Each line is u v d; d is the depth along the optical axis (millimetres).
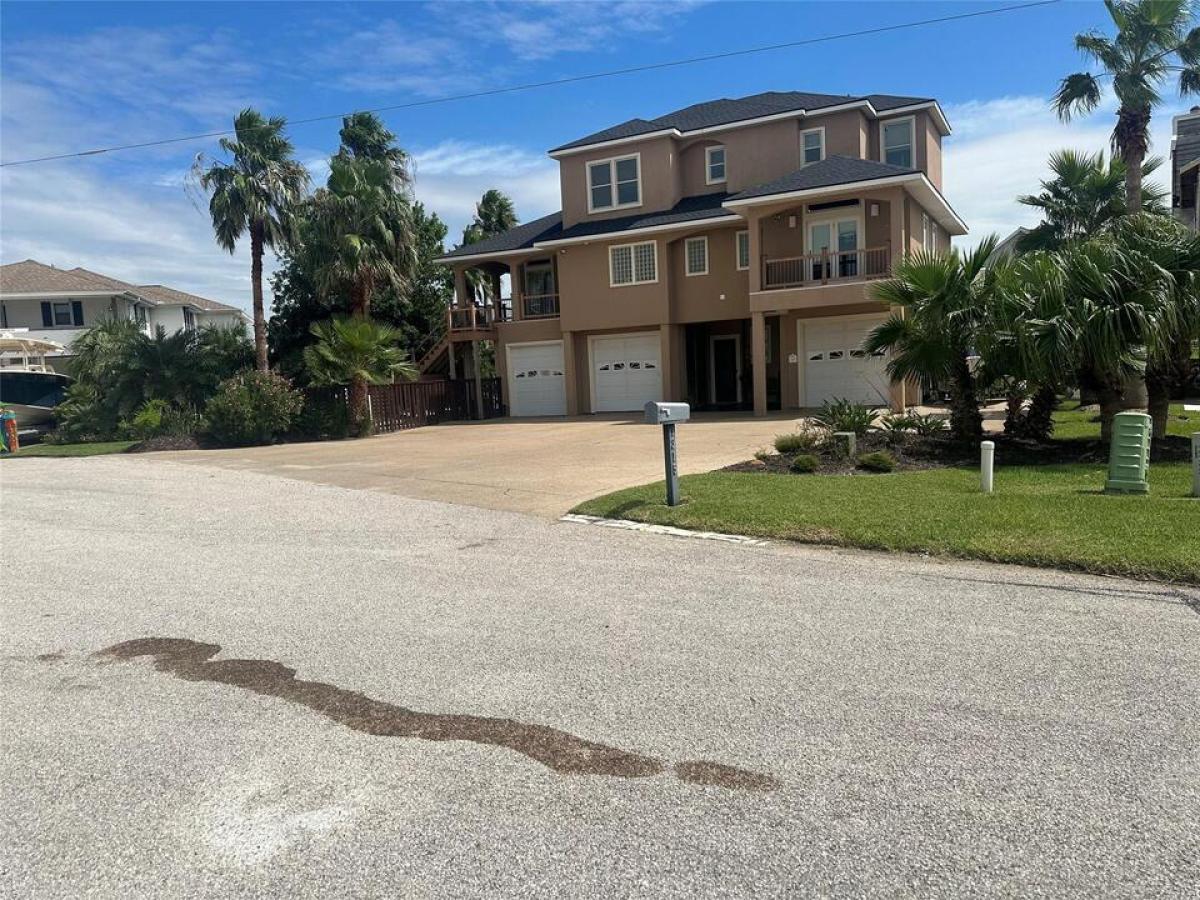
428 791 3391
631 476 11633
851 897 2635
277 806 3312
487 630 5379
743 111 26125
